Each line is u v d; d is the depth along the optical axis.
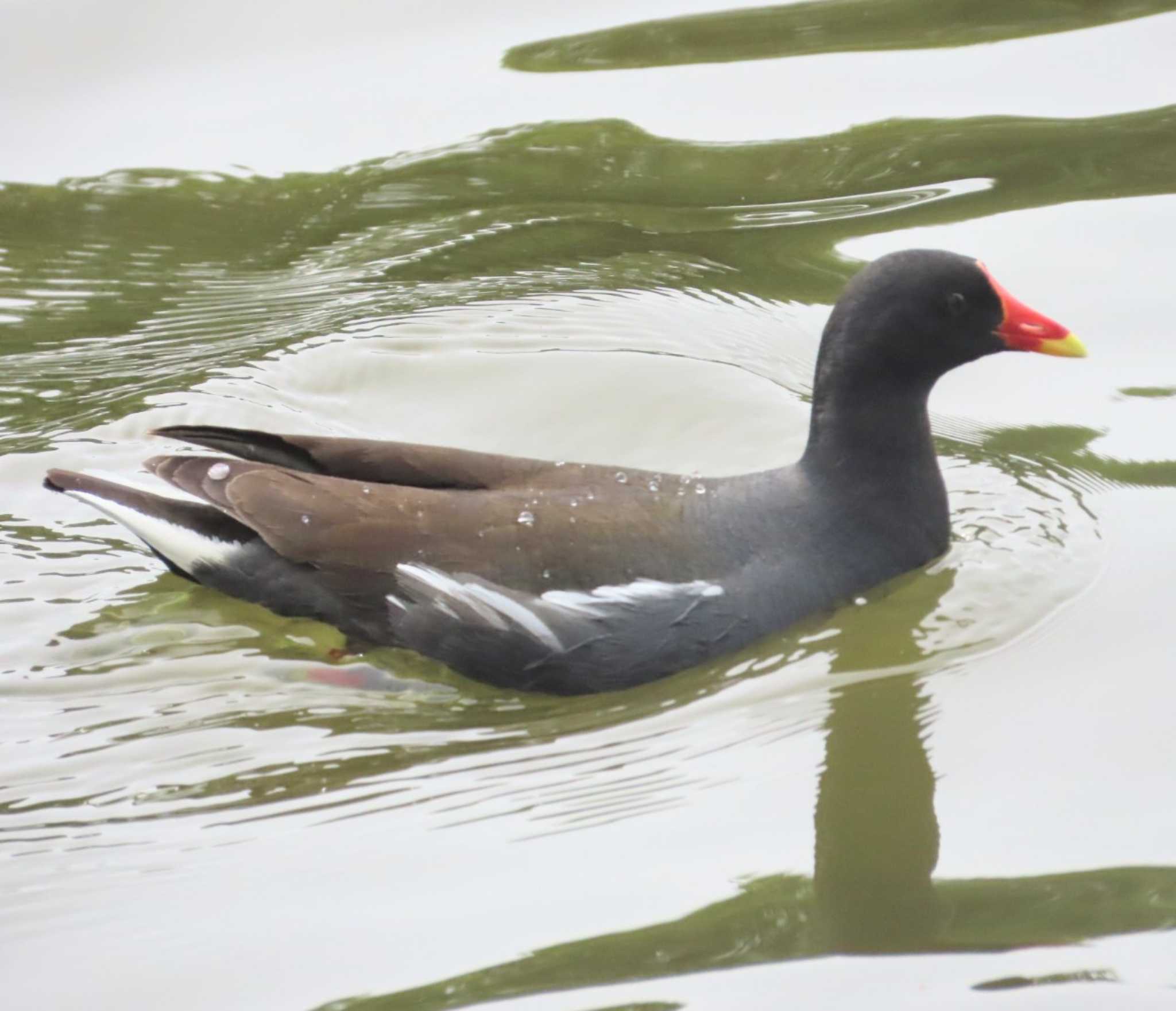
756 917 9.24
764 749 10.81
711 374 15.22
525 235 17.34
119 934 9.29
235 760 10.88
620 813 10.23
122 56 20.19
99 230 17.58
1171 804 10.00
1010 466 13.99
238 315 16.28
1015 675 11.40
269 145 18.69
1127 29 19.66
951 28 20.00
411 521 11.76
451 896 9.50
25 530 13.44
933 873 9.58
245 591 12.20
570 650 11.35
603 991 8.72
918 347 12.16
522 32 20.47
